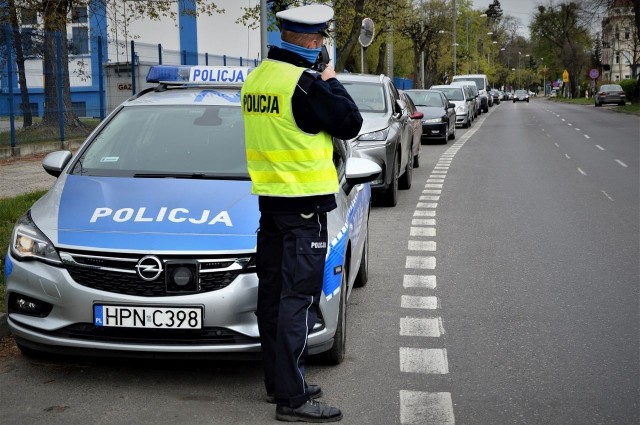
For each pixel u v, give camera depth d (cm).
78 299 479
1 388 495
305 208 436
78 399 479
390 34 4394
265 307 457
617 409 469
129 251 477
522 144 2675
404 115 1427
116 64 2108
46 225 509
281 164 430
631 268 840
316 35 435
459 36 9300
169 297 474
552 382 513
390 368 539
